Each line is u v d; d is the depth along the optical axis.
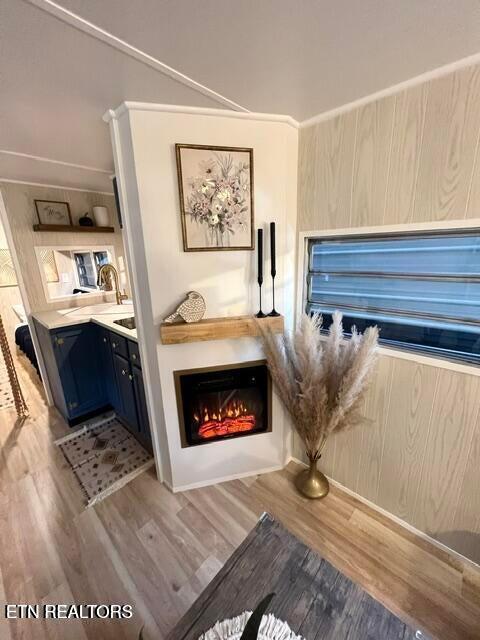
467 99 1.09
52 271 2.79
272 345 1.59
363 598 0.81
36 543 1.55
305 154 1.60
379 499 1.68
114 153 1.42
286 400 1.70
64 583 1.37
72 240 2.86
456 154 1.15
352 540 1.54
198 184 1.45
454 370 1.29
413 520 1.56
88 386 2.65
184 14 0.81
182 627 0.75
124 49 0.95
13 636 1.20
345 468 1.80
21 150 1.79
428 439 1.43
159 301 1.53
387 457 1.59
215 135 1.43
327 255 1.70
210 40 0.92
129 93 1.23
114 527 1.63
